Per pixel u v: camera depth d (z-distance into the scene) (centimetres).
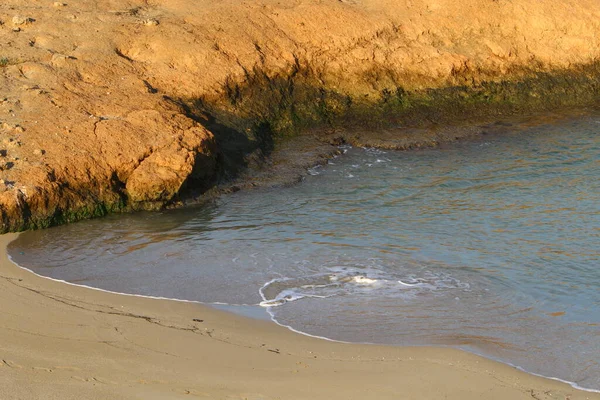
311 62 2075
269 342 990
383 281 1214
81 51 1878
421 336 1021
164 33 1981
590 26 2364
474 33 2284
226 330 1024
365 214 1533
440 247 1359
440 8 2295
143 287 1180
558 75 2300
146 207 1564
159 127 1656
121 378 881
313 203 1599
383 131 2020
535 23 2336
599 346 999
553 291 1173
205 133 1677
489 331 1039
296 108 2005
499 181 1714
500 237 1402
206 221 1506
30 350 943
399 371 916
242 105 1934
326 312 1095
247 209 1570
